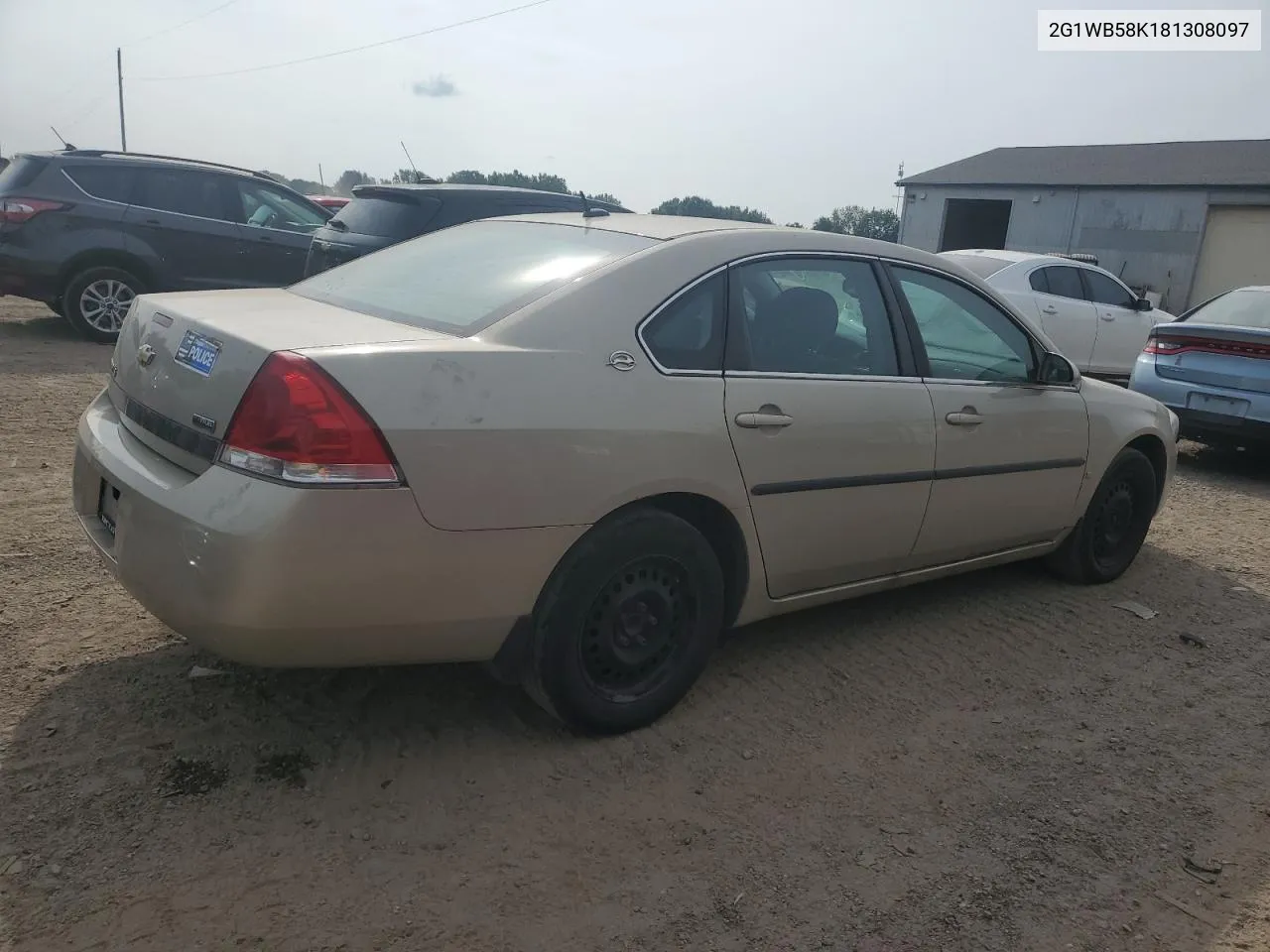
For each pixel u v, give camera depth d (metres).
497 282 3.18
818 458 3.44
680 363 3.12
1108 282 11.79
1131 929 2.52
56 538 4.43
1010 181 27.45
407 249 3.92
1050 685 3.85
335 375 2.51
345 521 2.49
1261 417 7.29
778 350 3.42
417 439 2.57
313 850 2.56
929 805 2.98
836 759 3.20
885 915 2.50
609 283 3.06
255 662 2.64
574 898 2.47
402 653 2.75
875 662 3.92
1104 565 4.98
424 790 2.85
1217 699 3.83
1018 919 2.52
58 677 3.26
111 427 3.14
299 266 10.70
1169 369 7.89
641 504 3.06
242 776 2.83
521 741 3.14
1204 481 7.56
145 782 2.76
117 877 2.40
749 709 3.47
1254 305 8.16
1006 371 4.29
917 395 3.79
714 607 3.31
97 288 9.75
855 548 3.71
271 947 2.23
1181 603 4.83
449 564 2.66
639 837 2.73
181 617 2.58
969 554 4.29
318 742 3.04
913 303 3.92
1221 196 23.06
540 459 2.76
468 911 2.39
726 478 3.18
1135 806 3.06
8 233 9.32
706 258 3.29
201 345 2.77
